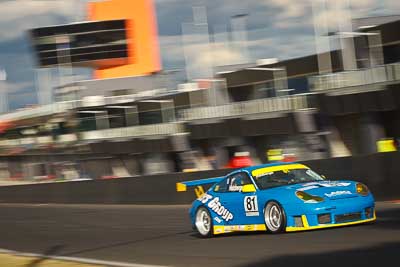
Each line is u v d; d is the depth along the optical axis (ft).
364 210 59.67
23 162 414.62
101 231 91.04
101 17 542.98
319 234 56.90
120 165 338.95
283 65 267.59
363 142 202.28
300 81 262.88
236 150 268.41
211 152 282.36
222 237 67.62
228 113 258.37
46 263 57.93
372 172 94.73
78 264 54.49
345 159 99.30
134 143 318.04
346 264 40.52
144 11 546.26
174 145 288.71
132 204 147.13
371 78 187.42
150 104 322.96
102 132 345.92
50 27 520.83
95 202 160.66
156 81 458.91
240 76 290.56
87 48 529.04
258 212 62.64
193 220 71.10
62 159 378.12
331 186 60.54
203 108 272.10
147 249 63.72
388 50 219.82
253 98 293.43
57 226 106.93
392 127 197.36
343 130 210.38
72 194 169.78
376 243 48.47
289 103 225.56
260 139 254.06
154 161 312.09
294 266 42.22
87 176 360.89
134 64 543.39
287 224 59.82
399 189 90.33
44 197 182.19
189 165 289.74
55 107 432.25
